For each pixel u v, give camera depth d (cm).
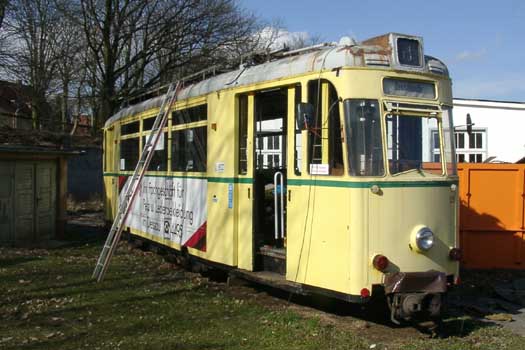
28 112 3556
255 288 947
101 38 3061
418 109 731
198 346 631
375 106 706
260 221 880
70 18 2909
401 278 672
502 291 963
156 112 1202
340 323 739
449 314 817
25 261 1205
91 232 1742
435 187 728
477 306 883
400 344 655
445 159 749
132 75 3108
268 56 888
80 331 689
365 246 683
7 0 2522
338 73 710
